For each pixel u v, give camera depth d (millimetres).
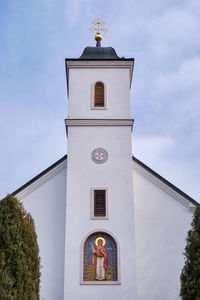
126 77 22969
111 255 19562
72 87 22656
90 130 21641
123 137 21562
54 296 19812
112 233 19781
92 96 22469
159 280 20344
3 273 13477
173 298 20062
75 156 21094
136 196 21812
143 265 20594
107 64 23172
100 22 26688
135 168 22344
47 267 20266
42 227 21000
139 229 21219
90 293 18875
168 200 21734
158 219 21406
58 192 21672
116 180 20734
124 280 19062
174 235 21141
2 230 14320
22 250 14328
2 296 13023
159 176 22062
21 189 21609
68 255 19406
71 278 19062
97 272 19297
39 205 21406
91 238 19844
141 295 20094
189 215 21484
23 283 13789
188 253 15820
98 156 21156
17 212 14938
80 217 20031
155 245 20953
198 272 15305
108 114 22094
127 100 22453
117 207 20250
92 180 20703
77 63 23141
